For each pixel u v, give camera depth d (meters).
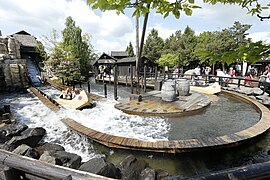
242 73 21.44
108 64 30.97
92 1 1.02
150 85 18.33
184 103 9.90
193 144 4.95
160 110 8.57
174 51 35.84
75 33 29.02
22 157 2.16
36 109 10.09
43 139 6.23
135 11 1.29
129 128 7.02
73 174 1.85
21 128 6.15
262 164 1.07
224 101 11.49
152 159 5.01
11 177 2.06
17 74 18.42
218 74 17.72
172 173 4.49
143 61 27.34
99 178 1.81
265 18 1.20
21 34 36.38
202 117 8.25
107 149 5.47
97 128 7.02
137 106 9.40
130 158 4.50
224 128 6.97
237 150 5.23
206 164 4.84
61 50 22.30
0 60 17.62
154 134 6.45
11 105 11.29
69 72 20.48
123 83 22.06
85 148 5.73
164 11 1.40
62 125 7.27
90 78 33.09
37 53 31.08
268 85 10.97
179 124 7.39
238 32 21.53
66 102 10.25
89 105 9.70
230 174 0.98
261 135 5.70
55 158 4.09
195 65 32.88
